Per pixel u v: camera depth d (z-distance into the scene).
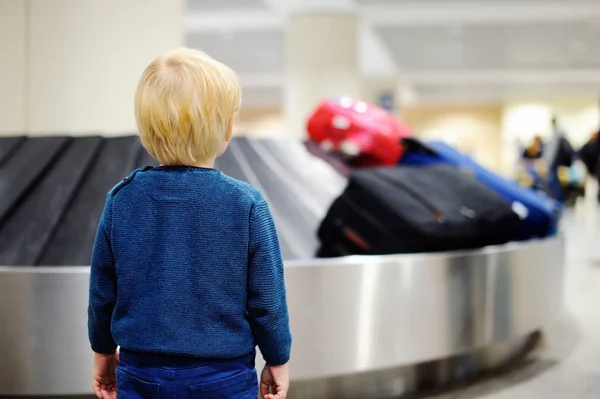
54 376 2.71
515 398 3.24
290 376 2.88
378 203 3.49
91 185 3.64
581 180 15.67
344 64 13.03
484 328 3.46
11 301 2.71
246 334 1.48
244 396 1.47
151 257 1.46
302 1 12.51
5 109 5.36
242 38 15.90
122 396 1.47
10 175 3.65
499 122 29.22
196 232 1.45
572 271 6.89
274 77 22.95
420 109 30.00
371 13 13.28
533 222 4.43
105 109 5.83
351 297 2.98
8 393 2.73
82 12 5.71
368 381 3.19
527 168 14.03
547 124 28.06
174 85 1.43
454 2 12.56
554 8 12.98
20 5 5.45
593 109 27.59
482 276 3.44
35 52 5.53
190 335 1.43
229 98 1.48
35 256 3.11
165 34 6.20
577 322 4.84
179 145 1.46
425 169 3.93
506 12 13.30
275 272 1.49
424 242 3.41
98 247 1.52
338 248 3.58
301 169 4.47
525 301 3.78
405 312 3.12
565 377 3.57
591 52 18.44
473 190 3.82
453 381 3.49
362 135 4.88
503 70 21.50
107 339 1.59
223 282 1.45
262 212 1.49
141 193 1.49
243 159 4.26
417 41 16.58
